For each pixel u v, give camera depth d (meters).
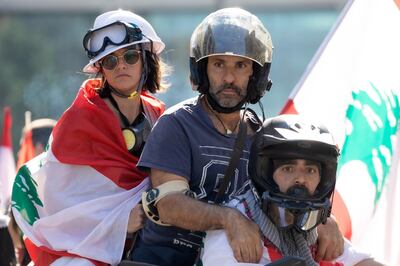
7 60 51.97
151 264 9.71
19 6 51.34
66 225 11.26
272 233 9.10
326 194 9.09
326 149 8.95
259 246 9.01
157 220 9.80
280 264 8.65
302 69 49.03
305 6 48.44
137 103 11.88
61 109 50.88
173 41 49.03
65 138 11.47
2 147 18.19
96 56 11.70
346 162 11.77
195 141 9.86
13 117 50.19
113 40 11.62
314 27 48.72
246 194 9.34
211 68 9.86
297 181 8.98
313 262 9.24
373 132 11.84
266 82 9.97
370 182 11.74
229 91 9.84
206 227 9.28
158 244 10.12
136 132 11.63
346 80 11.91
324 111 11.86
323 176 9.05
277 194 8.99
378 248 11.77
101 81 11.90
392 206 11.69
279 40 48.97
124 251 11.02
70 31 51.94
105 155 11.47
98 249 10.95
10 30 52.34
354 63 11.93
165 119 9.91
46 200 11.47
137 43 11.73
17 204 11.65
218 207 9.25
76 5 50.66
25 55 51.84
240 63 9.84
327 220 9.64
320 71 11.91
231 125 10.09
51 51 52.06
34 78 51.62
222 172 9.90
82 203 11.20
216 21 9.83
